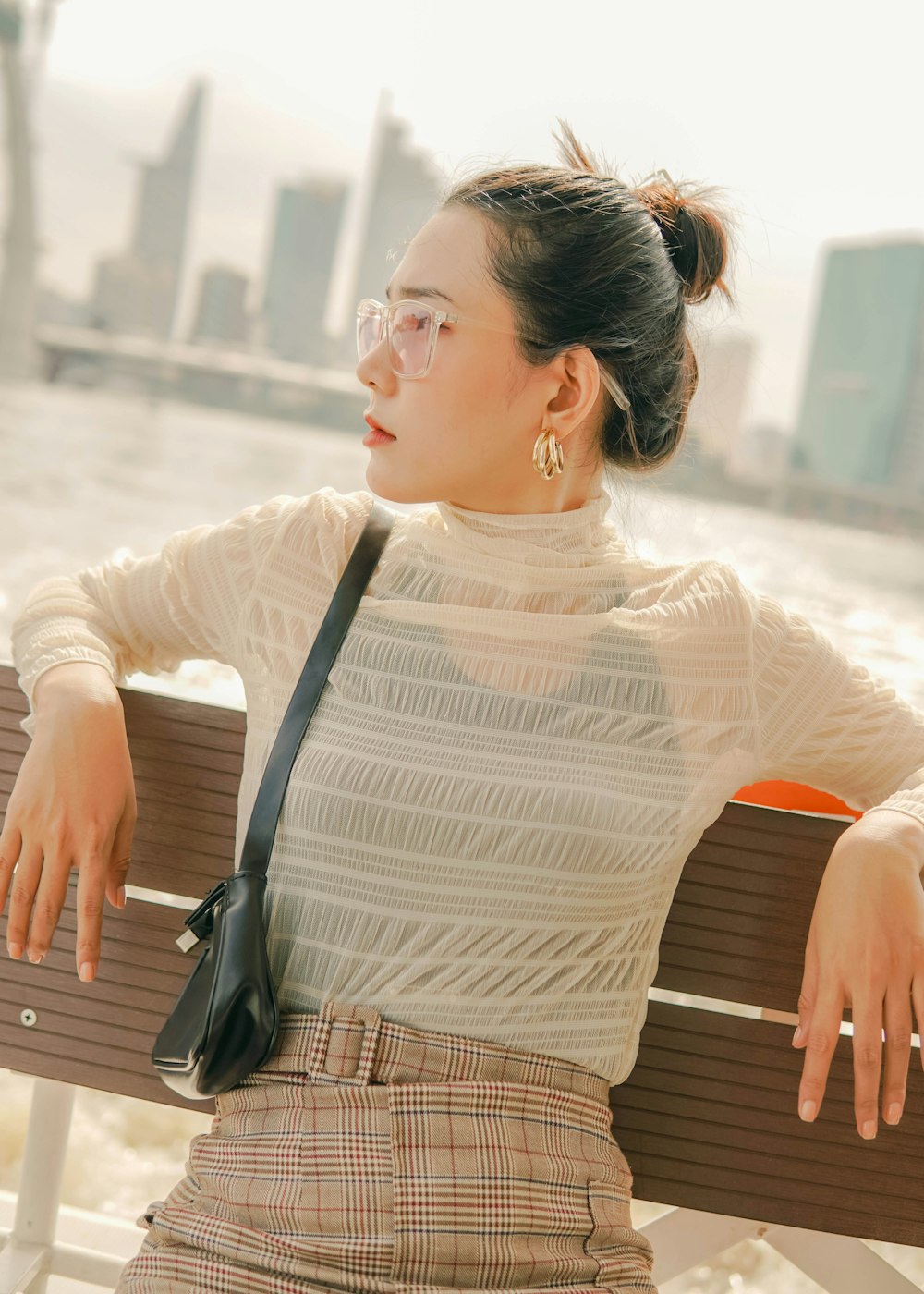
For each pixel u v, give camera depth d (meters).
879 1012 1.32
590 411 1.58
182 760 1.76
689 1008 1.72
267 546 1.55
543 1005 1.37
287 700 1.47
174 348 47.16
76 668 1.53
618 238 1.50
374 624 1.48
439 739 1.41
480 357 1.46
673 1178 1.73
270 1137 1.31
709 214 1.67
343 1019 1.33
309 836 1.39
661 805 1.42
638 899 1.43
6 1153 2.72
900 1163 1.71
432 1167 1.27
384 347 1.48
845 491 46.88
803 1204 1.71
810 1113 1.31
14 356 43.84
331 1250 1.23
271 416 47.09
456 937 1.36
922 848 1.41
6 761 1.76
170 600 1.59
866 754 1.53
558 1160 1.33
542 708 1.43
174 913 1.77
